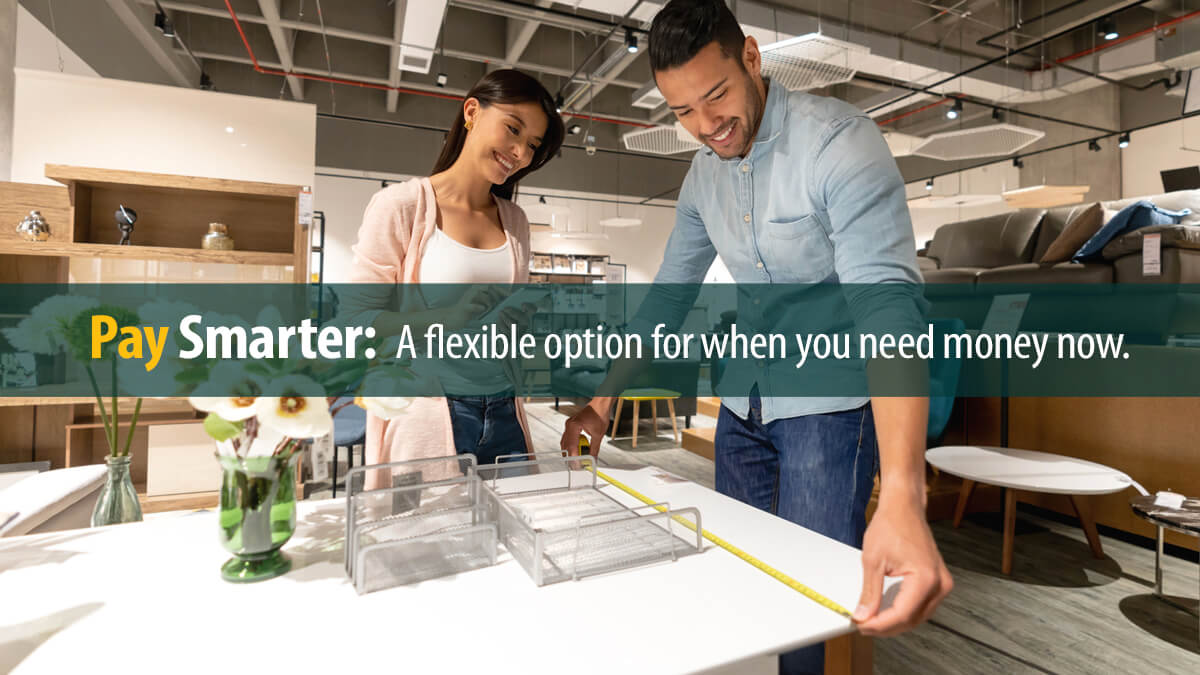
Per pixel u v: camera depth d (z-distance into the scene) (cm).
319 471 283
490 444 133
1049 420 324
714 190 133
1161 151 859
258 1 600
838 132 107
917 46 727
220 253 312
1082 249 366
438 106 941
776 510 140
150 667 57
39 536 91
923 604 62
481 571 79
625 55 613
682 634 64
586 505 102
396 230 132
